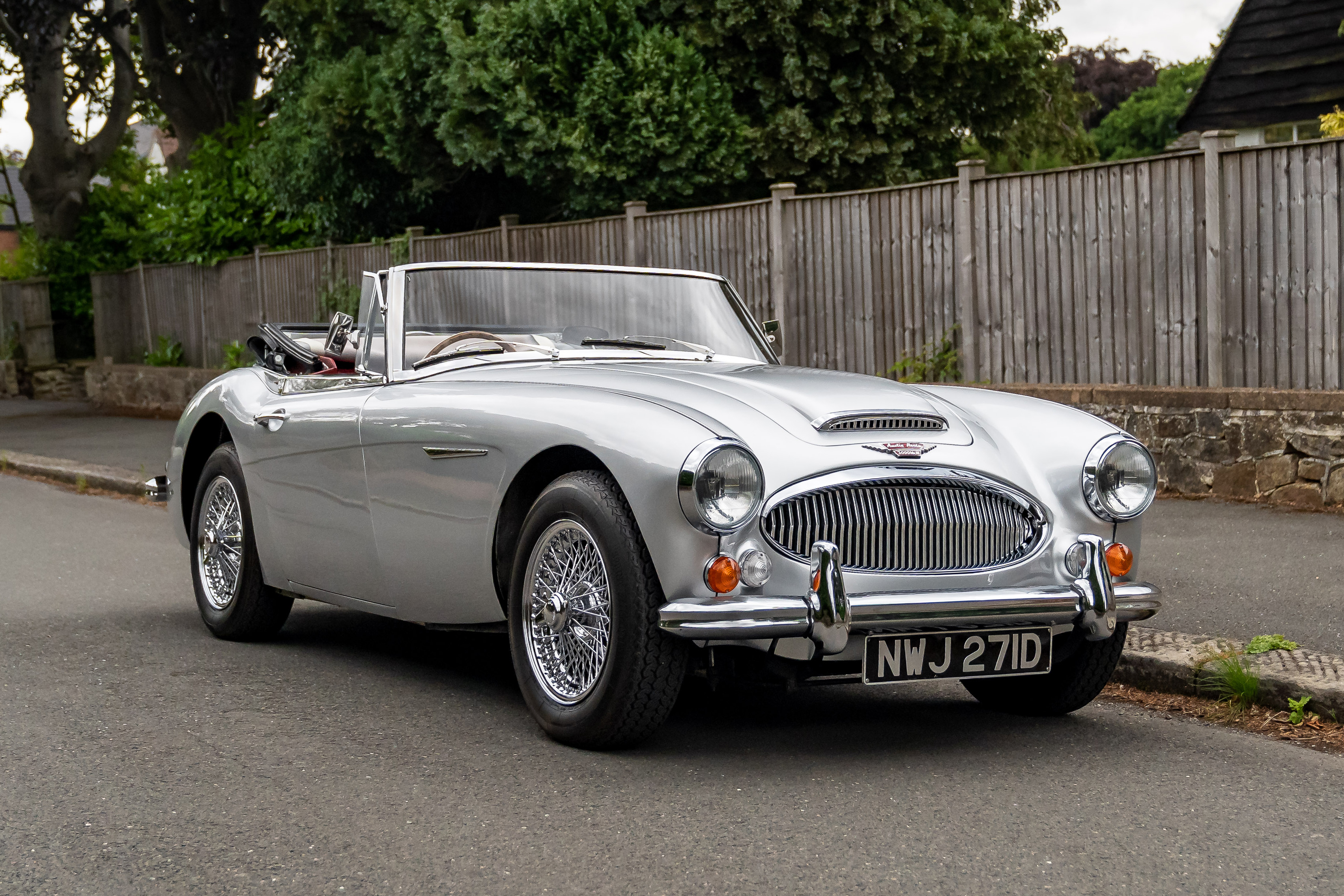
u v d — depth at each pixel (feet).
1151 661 15.23
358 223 59.31
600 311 16.60
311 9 58.39
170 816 10.73
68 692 14.88
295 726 13.47
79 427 55.16
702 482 11.27
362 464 14.93
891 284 33.42
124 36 84.69
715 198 49.32
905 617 11.71
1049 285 30.35
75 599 21.11
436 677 15.85
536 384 13.57
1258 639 15.51
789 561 11.65
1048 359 30.55
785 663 11.92
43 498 36.06
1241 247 26.89
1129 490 13.16
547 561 12.78
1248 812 10.93
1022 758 12.55
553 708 12.69
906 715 14.34
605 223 39.91
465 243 45.44
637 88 46.62
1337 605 17.87
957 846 10.05
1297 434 25.31
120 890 9.20
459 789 11.41
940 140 50.26
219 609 18.06
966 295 31.73
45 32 75.05
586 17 47.37
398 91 51.47
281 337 19.16
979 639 12.32
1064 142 69.51
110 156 83.97
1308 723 13.69
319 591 16.22
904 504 12.07
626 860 9.74
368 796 11.23
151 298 68.54
